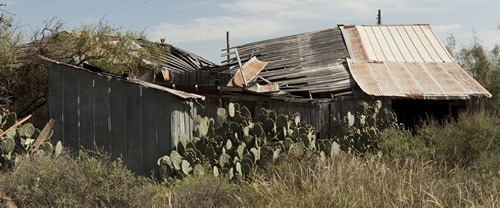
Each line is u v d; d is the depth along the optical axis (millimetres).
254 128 11906
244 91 13281
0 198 7172
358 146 13703
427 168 10320
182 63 20828
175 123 10969
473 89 17562
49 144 10234
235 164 10914
